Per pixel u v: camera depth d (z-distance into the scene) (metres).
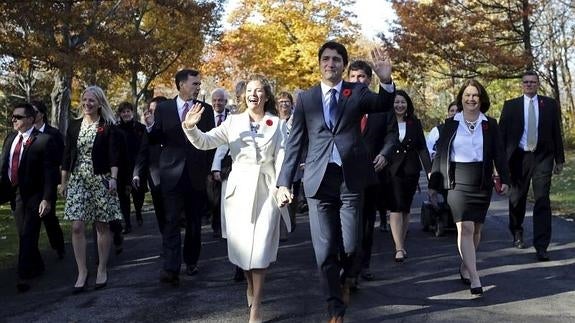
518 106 7.41
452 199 5.79
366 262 6.38
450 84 24.22
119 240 8.14
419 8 20.78
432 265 7.05
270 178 5.23
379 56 4.71
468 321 4.99
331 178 4.75
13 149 6.44
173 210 6.34
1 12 13.39
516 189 7.67
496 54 20.25
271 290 6.08
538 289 5.94
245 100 5.48
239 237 5.07
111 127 6.28
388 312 5.27
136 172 7.09
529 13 20.77
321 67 4.84
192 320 5.19
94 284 6.49
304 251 8.02
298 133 4.90
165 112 6.43
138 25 23.58
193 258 6.79
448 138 5.84
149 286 6.34
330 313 4.71
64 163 6.32
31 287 6.45
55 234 7.75
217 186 9.05
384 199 7.22
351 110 4.77
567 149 28.41
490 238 8.59
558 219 10.07
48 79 28.92
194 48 26.91
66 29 16.50
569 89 29.69
